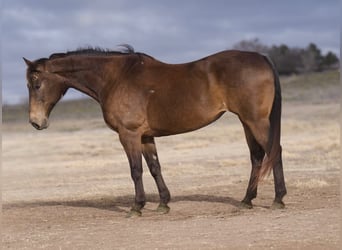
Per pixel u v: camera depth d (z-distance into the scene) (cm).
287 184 1616
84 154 3312
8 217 1295
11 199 1711
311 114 4641
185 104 1177
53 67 1256
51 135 4681
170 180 1966
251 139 1210
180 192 1620
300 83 6869
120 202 1499
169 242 962
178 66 1214
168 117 1189
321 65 8850
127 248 941
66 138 4225
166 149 3291
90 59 1254
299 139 3294
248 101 1149
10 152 3622
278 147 1159
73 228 1134
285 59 8550
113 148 3497
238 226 1049
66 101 7638
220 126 4381
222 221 1105
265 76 1151
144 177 2139
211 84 1169
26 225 1200
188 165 2431
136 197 1230
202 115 1177
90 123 5397
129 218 1216
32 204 1531
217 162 2527
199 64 1186
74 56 1261
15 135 4912
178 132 1208
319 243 906
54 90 1268
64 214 1316
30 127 5547
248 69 1150
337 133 3397
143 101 1204
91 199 1581
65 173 2483
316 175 1845
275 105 1162
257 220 1091
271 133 1156
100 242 993
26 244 1014
